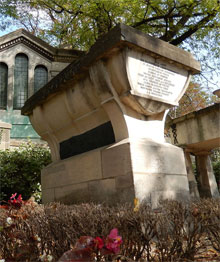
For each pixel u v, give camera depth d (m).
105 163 4.78
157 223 2.64
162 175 4.57
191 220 2.96
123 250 2.37
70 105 5.73
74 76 5.31
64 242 2.48
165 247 2.51
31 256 2.39
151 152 4.54
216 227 2.82
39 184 8.79
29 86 21.70
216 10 12.05
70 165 5.68
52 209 3.14
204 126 8.35
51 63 22.67
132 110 4.82
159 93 4.86
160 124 5.17
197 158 10.34
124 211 2.70
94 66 4.85
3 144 12.24
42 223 2.66
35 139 17.48
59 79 5.74
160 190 4.45
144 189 4.26
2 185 8.50
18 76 21.98
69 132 6.14
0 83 21.36
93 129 5.51
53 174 6.20
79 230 2.39
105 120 5.23
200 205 3.01
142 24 14.11
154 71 4.81
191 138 8.77
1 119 20.14
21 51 22.12
